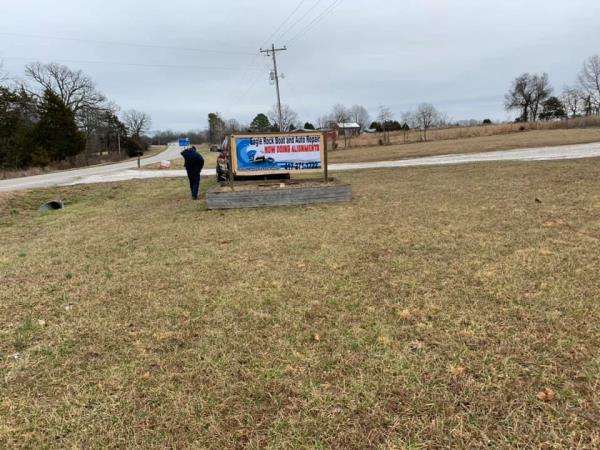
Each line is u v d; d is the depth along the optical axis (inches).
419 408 98.3
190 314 155.8
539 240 213.6
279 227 286.7
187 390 111.1
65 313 163.3
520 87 3250.5
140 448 92.3
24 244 295.3
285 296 166.1
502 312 139.6
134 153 2746.1
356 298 159.5
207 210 377.1
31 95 2033.7
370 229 262.5
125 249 255.9
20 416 104.5
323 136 411.8
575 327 126.9
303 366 118.3
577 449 83.5
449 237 231.1
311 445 89.9
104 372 121.5
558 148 861.2
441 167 641.0
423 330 132.1
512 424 91.2
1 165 1667.1
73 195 591.2
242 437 94.0
